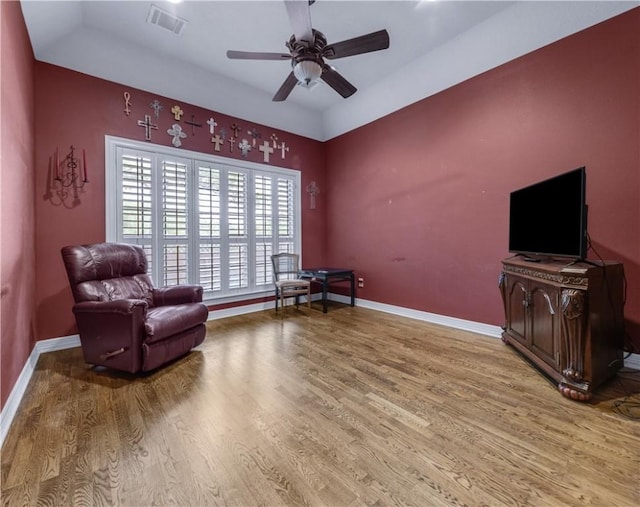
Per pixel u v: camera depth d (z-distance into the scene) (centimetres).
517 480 126
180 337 253
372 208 443
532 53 279
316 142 508
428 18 283
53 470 133
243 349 283
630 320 232
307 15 203
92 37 291
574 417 171
